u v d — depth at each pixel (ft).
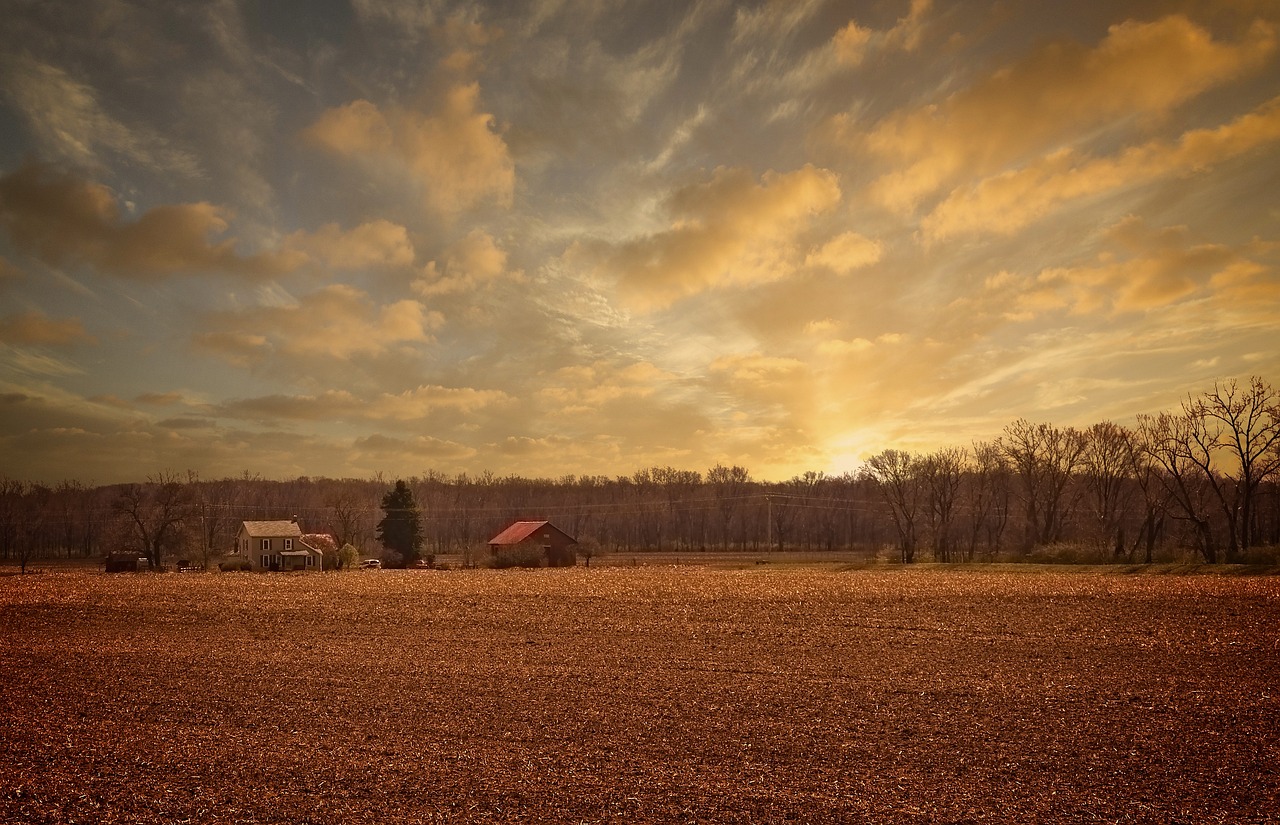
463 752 69.92
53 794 60.59
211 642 128.67
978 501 358.02
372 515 552.00
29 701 90.43
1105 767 65.10
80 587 215.72
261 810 57.16
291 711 84.58
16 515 448.24
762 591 186.60
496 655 114.73
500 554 318.65
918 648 115.96
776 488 629.10
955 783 61.93
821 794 59.72
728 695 89.71
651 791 60.39
